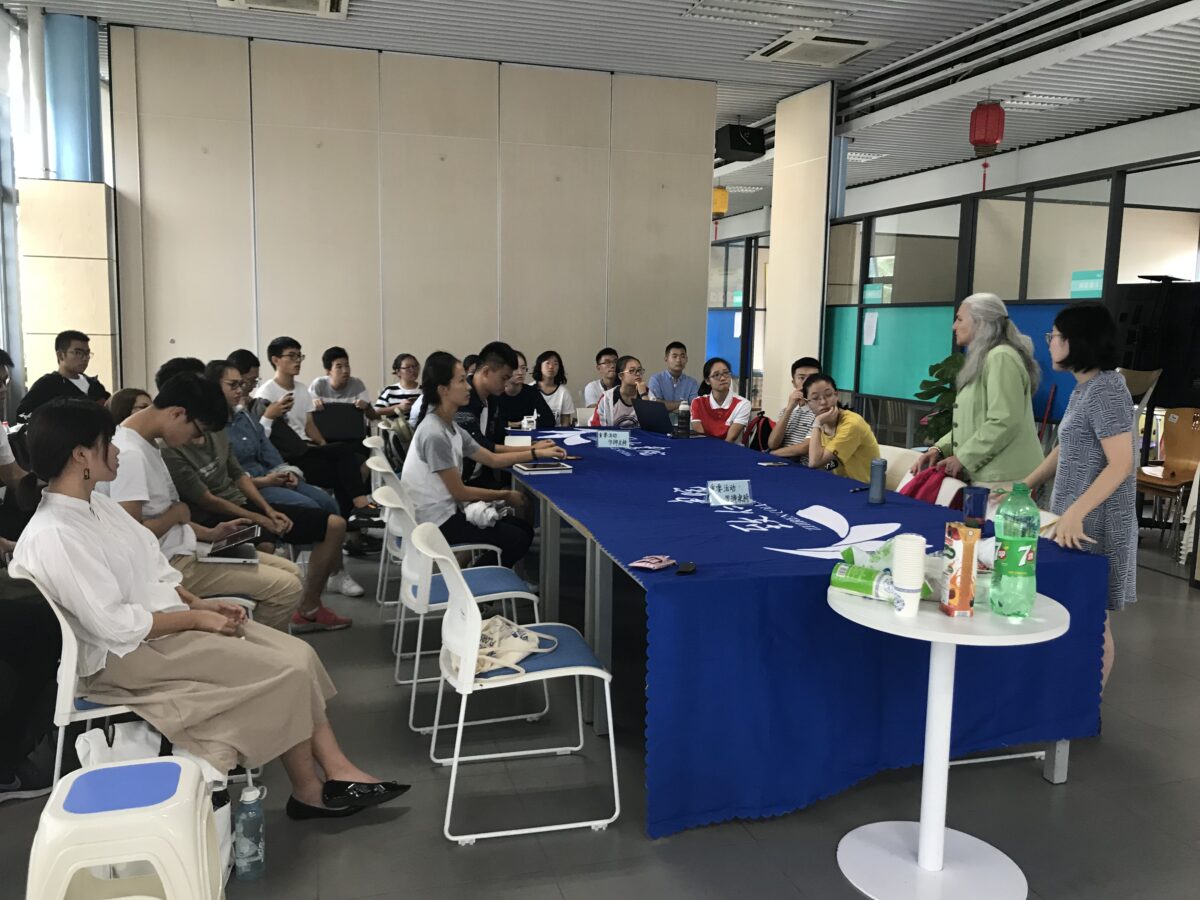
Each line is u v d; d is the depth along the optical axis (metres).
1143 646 4.06
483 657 2.42
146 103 7.50
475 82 8.20
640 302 8.83
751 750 2.35
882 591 2.07
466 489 4.02
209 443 3.82
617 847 2.37
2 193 7.05
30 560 2.14
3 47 6.98
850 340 8.97
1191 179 9.59
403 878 2.23
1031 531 2.00
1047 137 11.24
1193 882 2.25
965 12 7.07
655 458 4.70
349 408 6.10
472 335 8.45
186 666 2.26
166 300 7.70
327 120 7.89
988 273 8.29
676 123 8.75
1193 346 6.45
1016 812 2.58
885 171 13.73
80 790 1.70
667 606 2.23
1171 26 6.62
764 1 6.86
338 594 4.72
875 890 2.15
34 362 6.95
